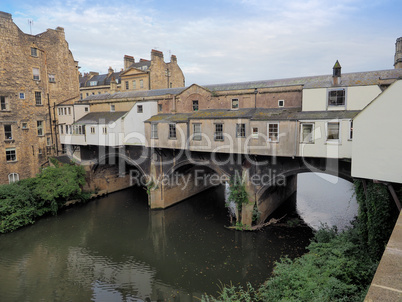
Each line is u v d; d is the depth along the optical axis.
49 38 32.84
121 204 30.55
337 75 17.83
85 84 54.25
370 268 10.74
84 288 16.50
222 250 20.02
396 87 10.95
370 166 11.75
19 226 23.88
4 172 28.22
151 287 16.62
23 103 29.88
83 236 23.19
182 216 26.81
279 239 20.73
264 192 22.89
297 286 9.96
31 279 17.28
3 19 27.75
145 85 39.22
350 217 24.97
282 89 20.80
